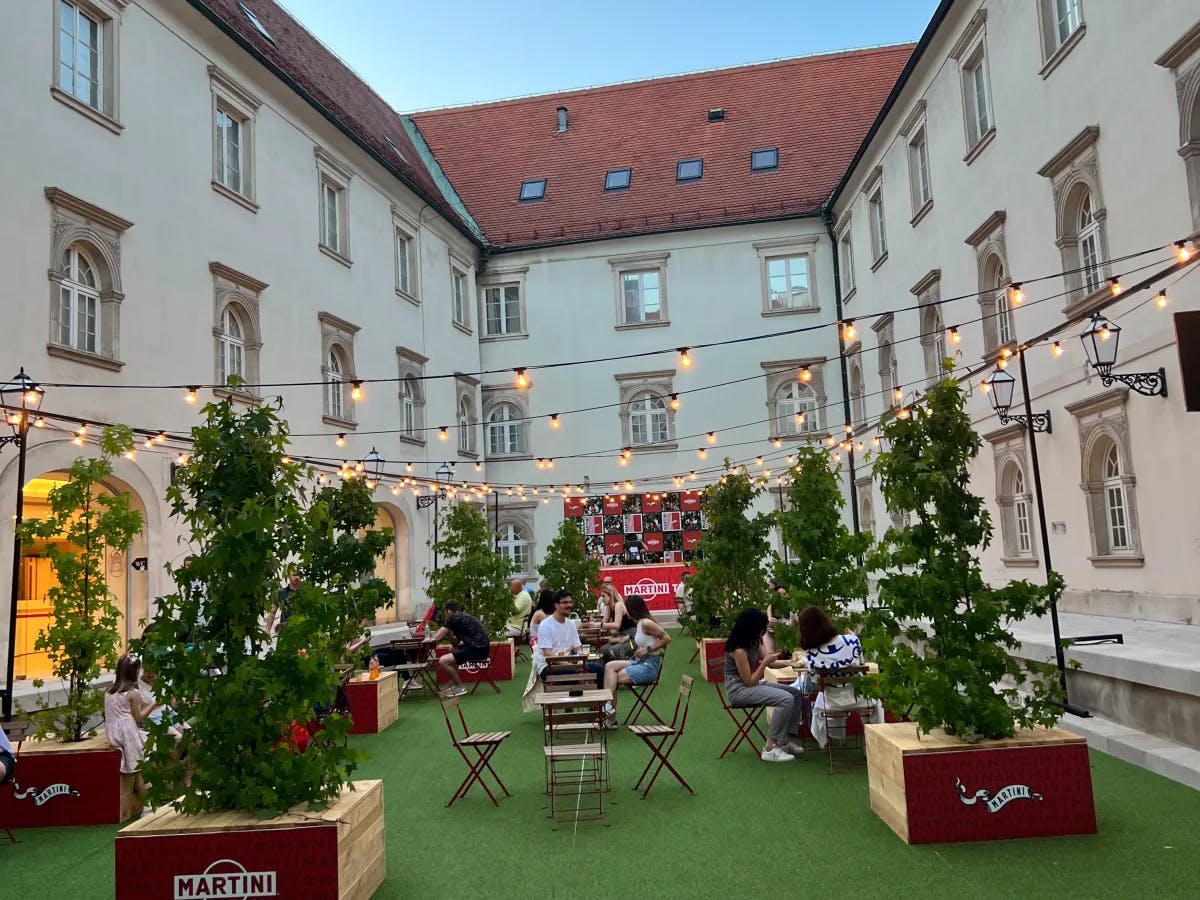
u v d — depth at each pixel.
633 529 29.44
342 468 18.52
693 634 15.94
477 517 16.36
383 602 11.90
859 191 26.72
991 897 5.21
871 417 26.16
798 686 9.23
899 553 6.68
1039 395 16.19
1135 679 8.44
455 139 34.88
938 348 20.88
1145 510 13.23
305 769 5.42
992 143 17.66
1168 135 12.20
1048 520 16.16
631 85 35.06
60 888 6.15
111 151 14.77
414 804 7.85
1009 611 6.48
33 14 13.41
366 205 23.52
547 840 6.72
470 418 29.50
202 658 5.52
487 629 15.95
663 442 29.73
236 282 17.78
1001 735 6.35
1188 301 11.88
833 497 11.02
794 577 10.80
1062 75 14.91
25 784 7.74
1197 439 11.91
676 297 30.23
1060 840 6.04
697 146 32.53
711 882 5.71
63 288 13.84
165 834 5.18
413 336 25.69
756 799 7.52
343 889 5.22
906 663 6.41
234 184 18.42
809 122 32.19
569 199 32.03
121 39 15.21
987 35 17.73
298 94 20.09
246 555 5.60
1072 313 14.88
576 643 12.06
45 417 11.94
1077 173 14.50
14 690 12.00
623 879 5.85
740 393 29.61
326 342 21.02
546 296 30.80
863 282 26.70
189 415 16.17
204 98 17.30
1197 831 6.06
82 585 8.41
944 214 20.17
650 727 8.03
